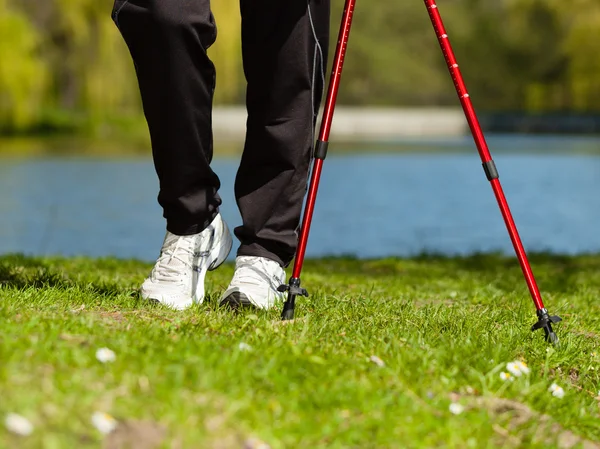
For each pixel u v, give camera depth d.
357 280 7.17
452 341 3.61
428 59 111.88
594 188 29.08
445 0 118.06
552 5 95.88
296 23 3.90
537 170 37.28
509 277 7.99
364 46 108.50
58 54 52.34
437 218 20.52
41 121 58.06
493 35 112.12
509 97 109.25
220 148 49.78
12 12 45.53
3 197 23.95
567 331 4.38
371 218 20.42
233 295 4.00
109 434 2.27
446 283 7.30
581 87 84.31
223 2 43.38
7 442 2.10
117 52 44.81
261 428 2.42
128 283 5.55
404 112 80.19
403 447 2.52
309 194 3.80
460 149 55.03
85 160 39.97
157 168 3.97
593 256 10.46
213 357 2.81
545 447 2.74
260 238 4.09
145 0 3.68
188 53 3.73
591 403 3.35
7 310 3.35
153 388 2.53
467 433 2.68
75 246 15.51
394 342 3.36
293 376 2.84
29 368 2.50
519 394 3.12
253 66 3.96
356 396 2.74
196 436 2.31
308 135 4.04
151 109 3.83
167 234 4.12
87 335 3.00
